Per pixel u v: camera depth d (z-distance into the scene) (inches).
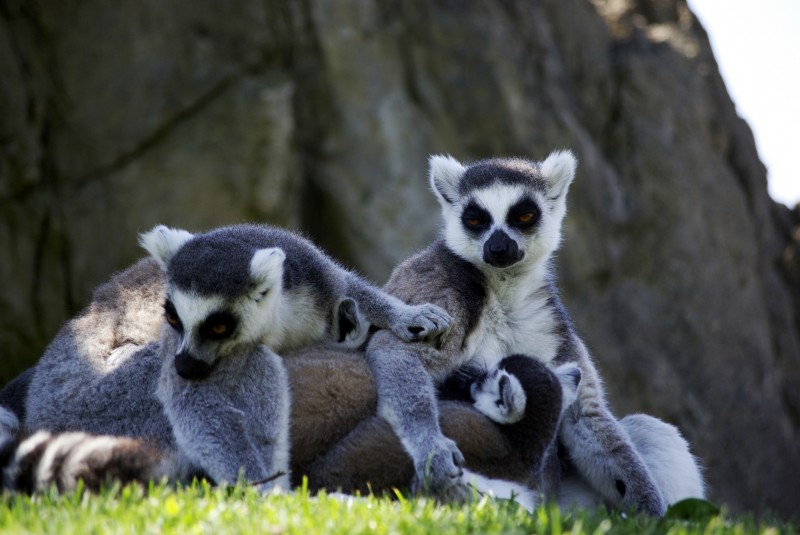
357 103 776.9
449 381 330.3
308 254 345.4
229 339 308.2
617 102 869.8
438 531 223.8
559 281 775.7
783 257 933.8
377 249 761.6
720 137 900.6
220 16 749.9
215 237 335.9
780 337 899.4
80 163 732.0
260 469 294.7
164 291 346.3
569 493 347.3
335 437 309.4
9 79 716.0
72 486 251.0
